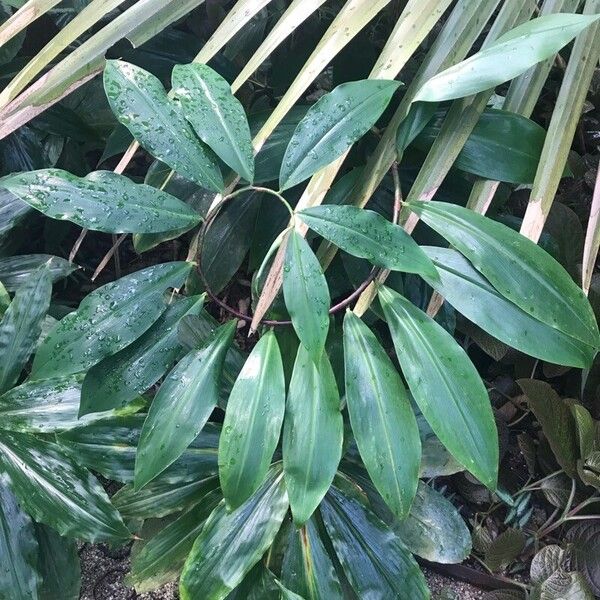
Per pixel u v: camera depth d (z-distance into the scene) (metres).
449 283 0.71
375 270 0.72
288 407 0.68
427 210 0.72
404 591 0.75
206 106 0.68
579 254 1.03
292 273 0.64
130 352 0.71
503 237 0.70
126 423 0.78
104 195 0.66
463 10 0.77
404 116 0.75
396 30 0.74
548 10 0.77
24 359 0.79
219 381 0.70
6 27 0.70
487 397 0.67
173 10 0.73
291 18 0.71
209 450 0.80
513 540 0.90
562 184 1.19
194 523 0.79
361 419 0.68
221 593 0.71
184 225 0.68
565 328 0.67
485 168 0.78
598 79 1.23
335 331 0.84
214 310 1.15
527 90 0.79
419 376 0.68
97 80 1.11
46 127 1.03
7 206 0.93
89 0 1.04
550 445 0.93
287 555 0.77
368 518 0.77
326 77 1.20
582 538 0.91
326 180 0.71
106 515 0.76
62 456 0.77
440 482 1.01
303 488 0.66
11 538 0.76
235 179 0.77
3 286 0.86
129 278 0.70
